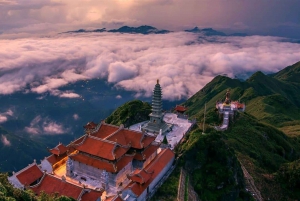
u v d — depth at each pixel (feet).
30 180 246.88
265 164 388.16
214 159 305.32
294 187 340.80
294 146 502.38
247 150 388.98
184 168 293.02
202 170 298.35
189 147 302.45
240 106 542.57
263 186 331.36
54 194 212.43
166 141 322.14
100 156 258.78
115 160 257.14
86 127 405.59
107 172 253.24
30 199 189.37
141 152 284.61
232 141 394.93
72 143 308.60
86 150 266.77
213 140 311.47
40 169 259.19
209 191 281.95
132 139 290.35
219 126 444.55
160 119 370.73
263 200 312.29
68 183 228.22
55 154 296.92
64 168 289.53
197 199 272.10
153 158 299.38
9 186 193.77
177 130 377.71
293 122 639.76
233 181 292.81
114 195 239.30
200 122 445.37
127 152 286.46
